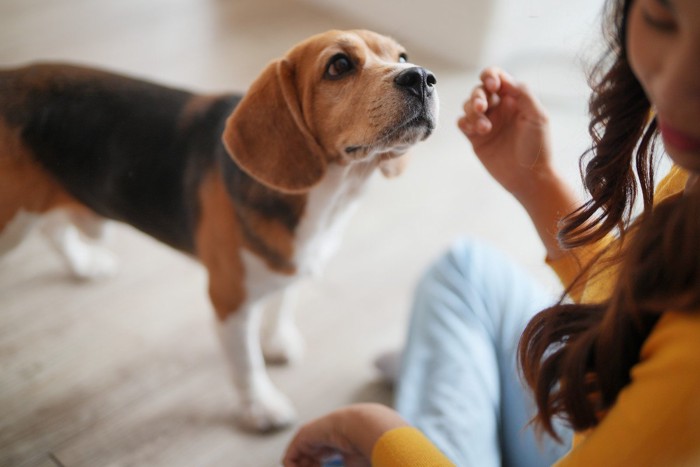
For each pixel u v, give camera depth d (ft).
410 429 2.57
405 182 6.77
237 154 3.12
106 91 3.91
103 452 4.16
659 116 1.44
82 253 5.32
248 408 4.35
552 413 2.00
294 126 3.14
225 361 4.22
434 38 8.37
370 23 9.03
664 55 1.30
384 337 5.12
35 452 4.10
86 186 4.01
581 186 2.66
